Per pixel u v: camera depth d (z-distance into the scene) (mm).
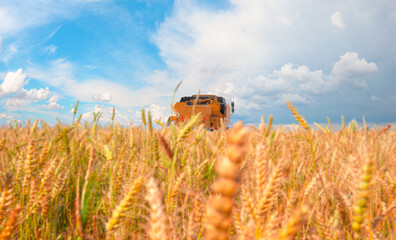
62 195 2156
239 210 1273
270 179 835
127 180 1647
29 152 1583
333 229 1343
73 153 2318
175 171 1866
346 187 1843
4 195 963
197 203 1347
